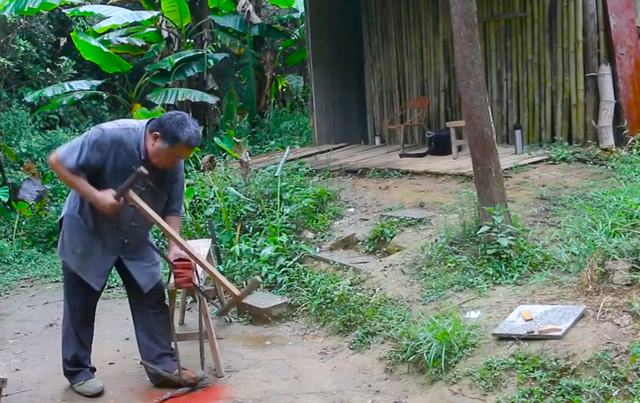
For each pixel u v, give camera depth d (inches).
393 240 238.7
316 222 272.4
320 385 166.9
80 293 164.9
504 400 143.8
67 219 162.1
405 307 194.4
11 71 482.6
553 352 151.3
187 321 221.3
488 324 171.6
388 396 157.6
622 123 318.0
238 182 303.3
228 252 259.8
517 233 209.0
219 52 530.6
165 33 506.6
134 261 166.6
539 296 180.4
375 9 416.2
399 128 383.2
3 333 221.5
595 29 316.8
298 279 232.2
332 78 442.9
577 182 270.4
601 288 175.8
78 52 546.6
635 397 133.8
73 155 150.2
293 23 582.6
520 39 342.3
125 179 155.7
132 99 474.3
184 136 149.6
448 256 210.5
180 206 167.0
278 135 494.0
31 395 169.6
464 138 358.3
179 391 165.8
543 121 337.4
